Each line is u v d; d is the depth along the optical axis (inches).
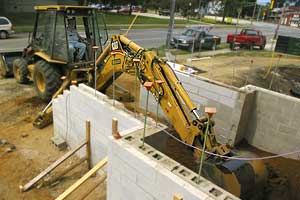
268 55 696.4
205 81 268.1
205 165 162.6
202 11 1888.5
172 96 186.7
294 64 587.2
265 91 249.0
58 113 267.3
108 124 207.5
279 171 223.6
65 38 302.7
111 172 160.1
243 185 158.4
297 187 205.9
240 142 266.1
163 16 1831.9
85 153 240.4
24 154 252.7
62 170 234.1
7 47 630.5
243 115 251.3
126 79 433.4
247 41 809.5
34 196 206.1
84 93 227.9
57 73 322.0
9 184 217.5
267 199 183.8
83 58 327.3
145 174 136.9
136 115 193.8
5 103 343.6
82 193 204.2
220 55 683.4
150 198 138.0
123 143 150.5
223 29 1332.4
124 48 236.4
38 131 291.3
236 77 462.3
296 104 233.1
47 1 1309.1
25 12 1242.0
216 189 119.5
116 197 162.2
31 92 380.8
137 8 1791.3
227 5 1686.8
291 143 241.9
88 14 322.3
